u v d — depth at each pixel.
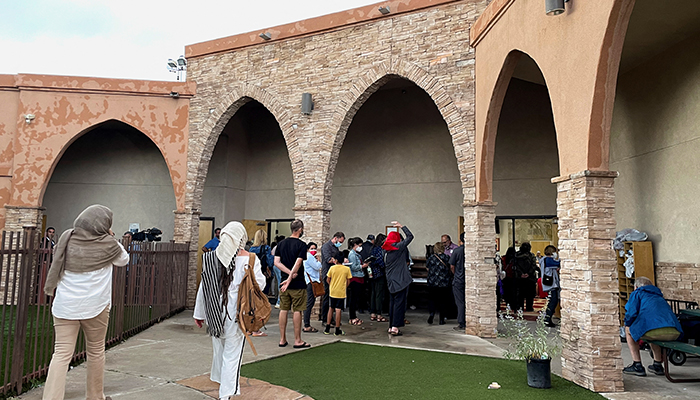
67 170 14.70
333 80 10.41
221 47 11.85
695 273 6.84
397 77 9.84
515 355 5.29
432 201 12.46
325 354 6.43
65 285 3.82
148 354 6.20
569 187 5.42
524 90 11.63
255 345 6.88
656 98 7.83
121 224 14.62
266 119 15.12
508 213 11.56
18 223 11.80
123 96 12.22
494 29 7.88
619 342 4.93
